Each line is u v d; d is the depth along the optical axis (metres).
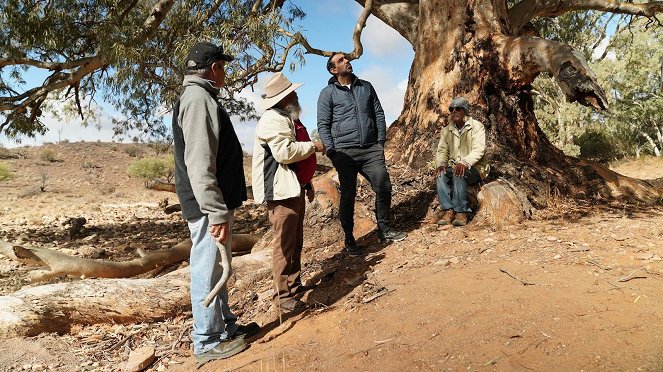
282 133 3.89
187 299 4.96
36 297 4.61
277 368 3.31
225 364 3.54
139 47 10.15
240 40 9.30
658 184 9.13
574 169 7.33
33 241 11.38
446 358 3.02
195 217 3.51
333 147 5.20
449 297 3.78
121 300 4.76
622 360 2.69
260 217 12.88
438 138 7.16
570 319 3.19
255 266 5.57
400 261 4.85
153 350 4.01
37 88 11.74
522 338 3.07
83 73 11.36
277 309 4.33
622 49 28.64
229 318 3.82
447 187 5.73
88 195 27.20
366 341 3.42
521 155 7.07
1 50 10.39
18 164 36.59
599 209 6.18
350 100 5.18
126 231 12.70
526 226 5.48
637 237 4.76
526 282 3.83
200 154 3.32
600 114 29.98
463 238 5.24
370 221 6.10
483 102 7.16
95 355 4.15
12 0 9.83
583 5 9.95
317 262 5.38
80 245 10.70
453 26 7.49
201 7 10.23
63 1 10.44
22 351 4.15
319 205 6.14
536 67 6.74
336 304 4.16
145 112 14.30
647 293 3.42
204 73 3.48
